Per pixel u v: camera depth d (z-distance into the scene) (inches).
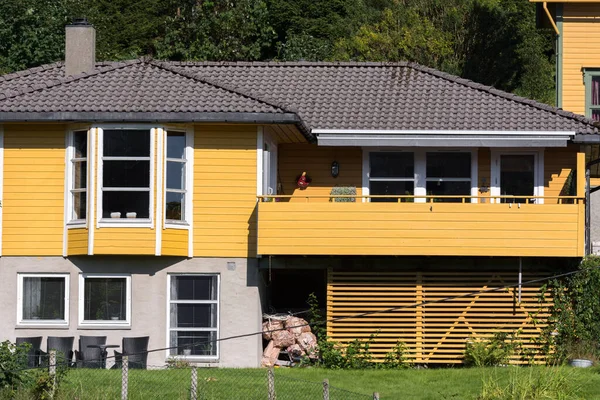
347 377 1198.9
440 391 1115.3
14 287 1298.0
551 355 1290.6
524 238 1266.0
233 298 1294.3
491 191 1423.5
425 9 2299.5
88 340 1270.9
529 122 1378.0
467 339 1306.6
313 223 1277.1
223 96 1291.8
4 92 1334.9
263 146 1305.4
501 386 1122.0
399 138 1363.2
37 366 1170.0
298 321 1317.7
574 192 1413.6
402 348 1294.3
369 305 1310.3
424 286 1317.7
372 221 1275.8
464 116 1396.4
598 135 1353.3
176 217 1291.8
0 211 1301.7
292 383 1138.7
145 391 1066.7
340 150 1448.1
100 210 1266.0
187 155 1294.3
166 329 1290.6
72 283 1294.3
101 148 1269.7
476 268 1317.7
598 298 1289.4
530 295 1307.8
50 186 1299.2
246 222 1299.2
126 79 1328.7
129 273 1294.3
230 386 1109.1
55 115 1256.2
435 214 1273.4
